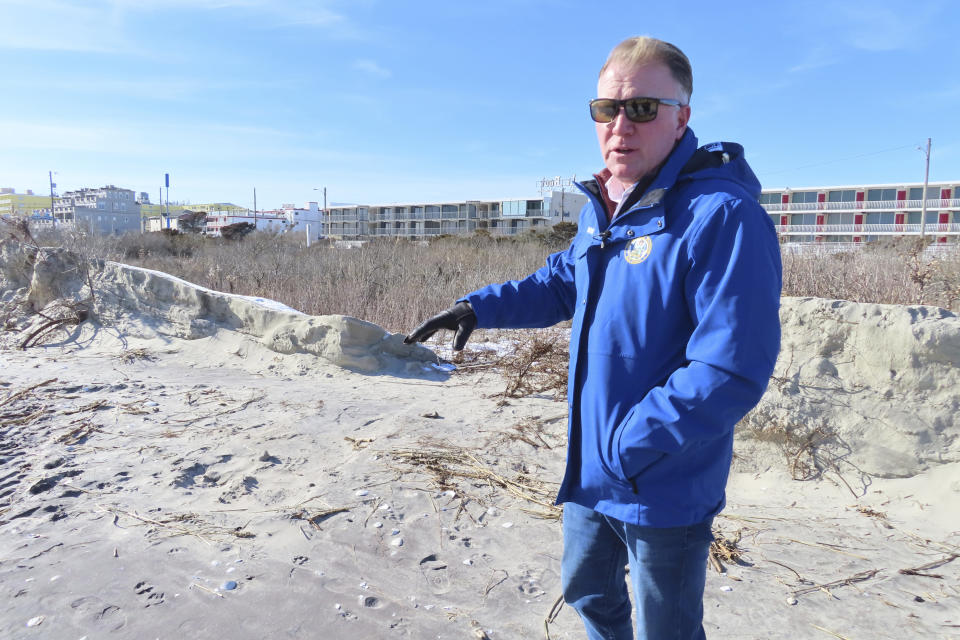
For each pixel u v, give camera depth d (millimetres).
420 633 2242
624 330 1405
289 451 4062
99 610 2318
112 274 8250
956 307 6691
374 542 2906
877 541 3027
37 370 6328
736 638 2258
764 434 3947
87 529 2971
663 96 1452
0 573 2561
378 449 4094
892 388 3682
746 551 2922
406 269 12727
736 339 1206
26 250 9250
